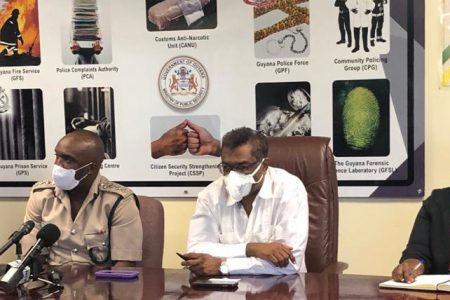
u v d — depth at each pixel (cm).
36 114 295
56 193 228
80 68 289
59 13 288
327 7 264
